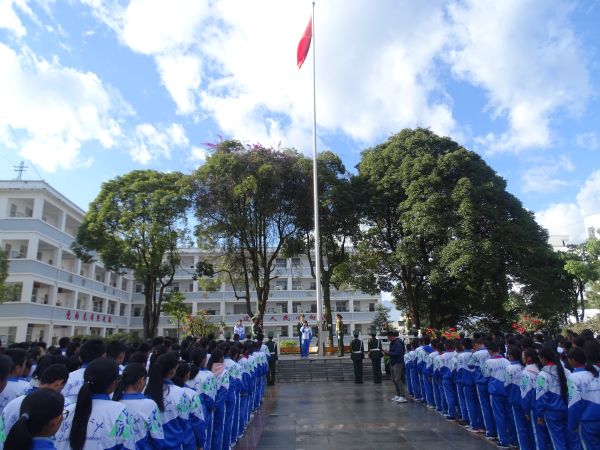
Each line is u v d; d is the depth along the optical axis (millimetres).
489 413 8078
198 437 4617
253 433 8633
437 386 10602
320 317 19766
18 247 26156
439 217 20547
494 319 24734
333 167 23953
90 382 3283
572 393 5066
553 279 21547
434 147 23281
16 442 2426
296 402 12320
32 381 4766
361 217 23938
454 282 22828
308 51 22359
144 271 22125
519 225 21656
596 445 4910
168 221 21141
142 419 3602
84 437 3090
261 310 21844
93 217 21484
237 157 21016
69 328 30656
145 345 6934
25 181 25234
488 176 22531
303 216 22422
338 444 7812
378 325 38875
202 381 5738
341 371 18109
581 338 6828
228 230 21641
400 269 24594
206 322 27125
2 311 23266
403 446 7633
